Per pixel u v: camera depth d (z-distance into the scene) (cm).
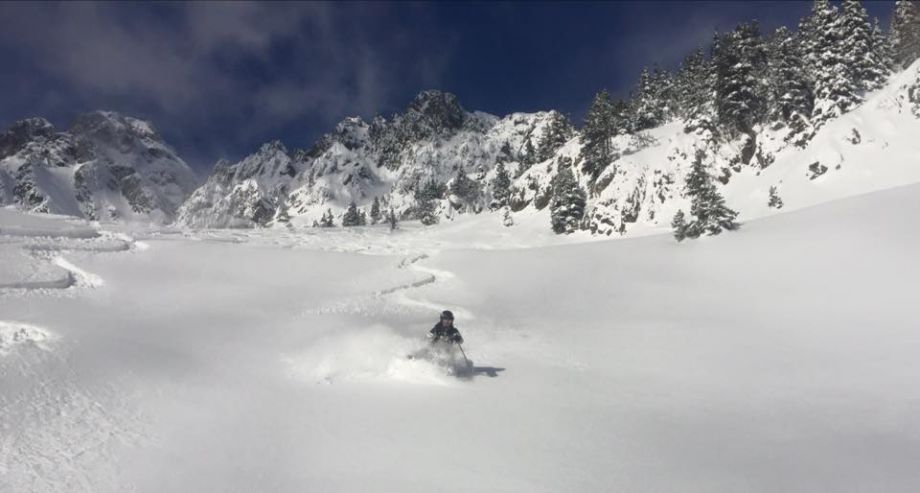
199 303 1636
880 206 2280
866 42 4594
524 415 797
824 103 4159
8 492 550
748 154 4522
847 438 678
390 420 773
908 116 3591
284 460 638
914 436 675
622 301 1875
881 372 952
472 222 6331
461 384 974
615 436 708
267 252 2770
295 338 1290
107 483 577
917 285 1498
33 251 2078
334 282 2194
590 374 1047
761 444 670
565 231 5116
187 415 782
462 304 1895
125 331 1220
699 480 573
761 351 1167
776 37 5369
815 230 2247
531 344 1332
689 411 810
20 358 964
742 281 1930
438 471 604
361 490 559
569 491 554
